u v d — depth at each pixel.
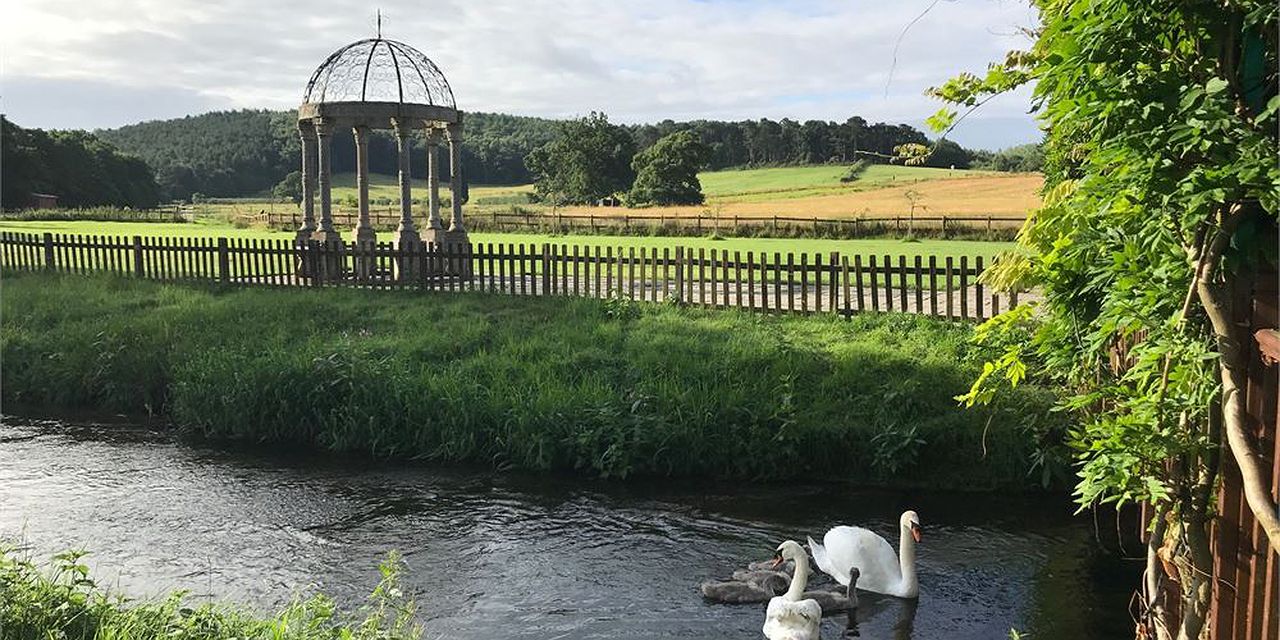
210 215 64.25
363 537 9.55
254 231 46.81
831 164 120.38
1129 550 8.87
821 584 8.35
